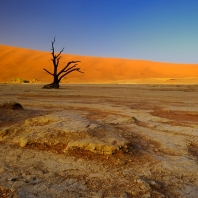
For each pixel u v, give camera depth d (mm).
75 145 5258
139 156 5156
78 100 15930
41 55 92250
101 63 91312
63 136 5699
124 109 11875
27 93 21141
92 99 16672
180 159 5055
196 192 3756
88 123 6344
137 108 12305
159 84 39938
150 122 8742
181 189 3838
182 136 6879
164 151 5578
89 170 4477
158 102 15086
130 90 26359
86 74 76000
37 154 5238
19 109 10461
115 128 6984
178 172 4441
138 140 6250
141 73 83438
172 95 20188
